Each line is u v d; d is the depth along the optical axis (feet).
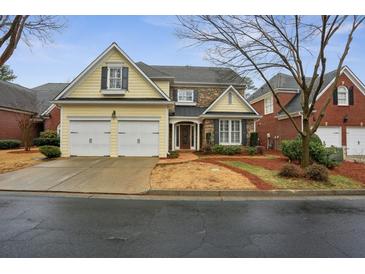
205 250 12.00
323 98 61.36
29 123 60.64
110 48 48.65
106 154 48.06
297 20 29.19
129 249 12.02
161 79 63.77
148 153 48.42
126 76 49.24
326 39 28.81
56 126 78.18
